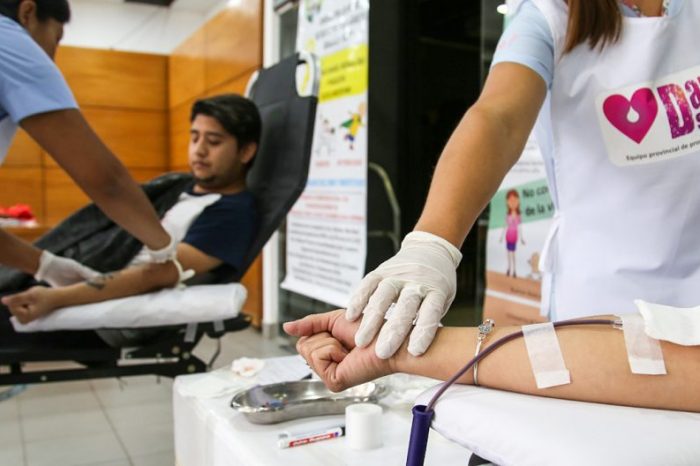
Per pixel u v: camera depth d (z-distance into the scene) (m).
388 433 0.75
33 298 1.23
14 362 1.26
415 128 2.83
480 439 0.47
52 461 1.74
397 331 0.56
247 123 1.62
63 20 1.26
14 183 4.86
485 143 0.65
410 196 2.79
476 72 3.07
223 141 1.60
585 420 0.46
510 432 0.45
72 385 2.50
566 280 0.85
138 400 2.31
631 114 0.77
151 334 1.30
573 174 0.83
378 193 2.68
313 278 2.86
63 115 1.11
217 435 0.78
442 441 0.70
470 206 0.64
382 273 0.61
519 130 0.69
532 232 1.65
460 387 0.55
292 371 1.00
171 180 1.74
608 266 0.79
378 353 0.56
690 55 0.75
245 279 3.67
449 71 3.01
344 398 0.83
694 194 0.76
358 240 2.49
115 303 1.25
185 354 1.31
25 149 4.87
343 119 2.56
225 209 1.51
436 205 0.64
